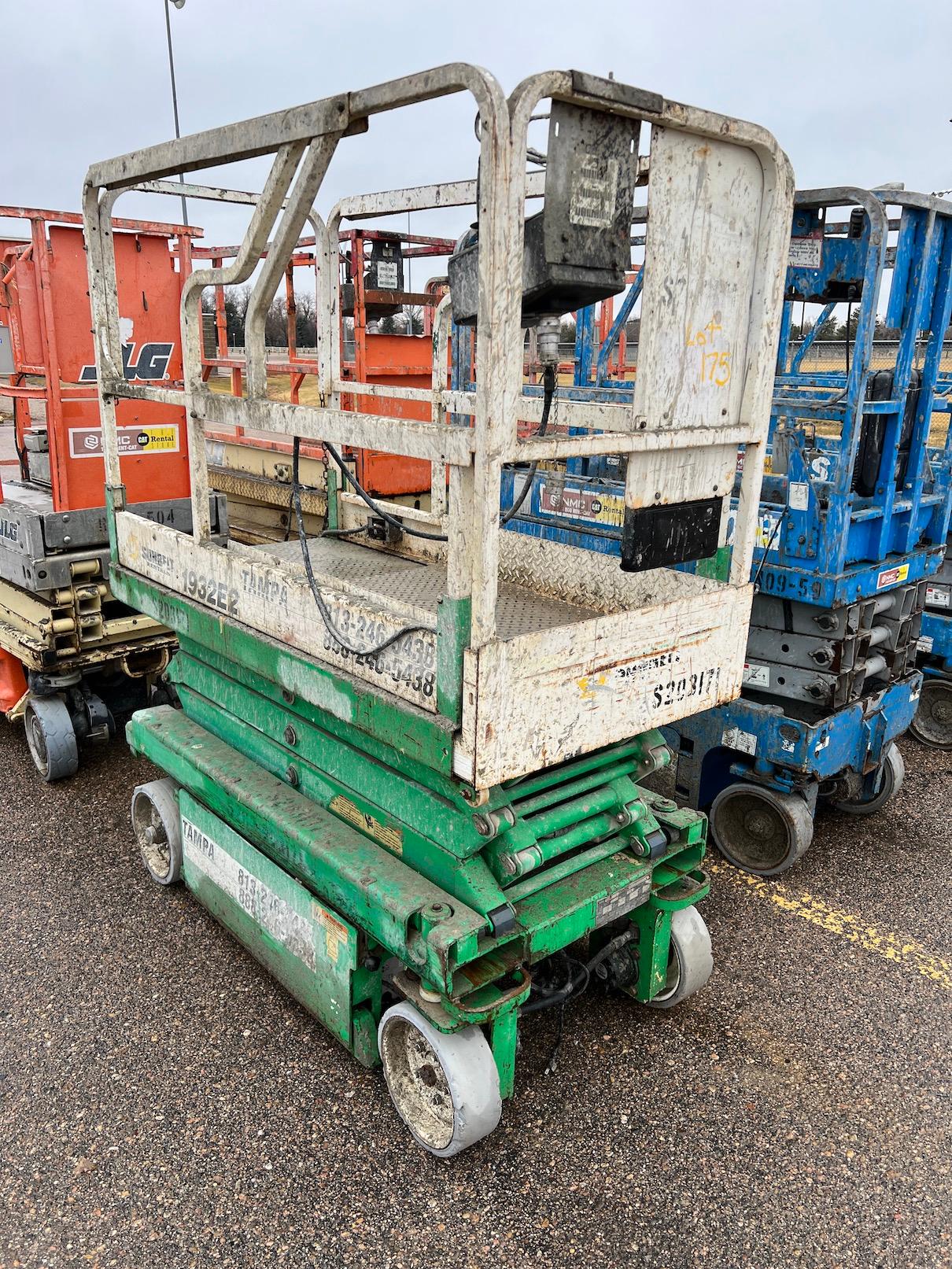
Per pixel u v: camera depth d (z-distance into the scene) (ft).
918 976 11.09
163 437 16.31
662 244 6.48
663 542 7.28
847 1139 8.57
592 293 6.20
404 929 7.57
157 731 11.76
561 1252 7.36
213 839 10.78
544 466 19.25
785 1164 8.28
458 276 6.03
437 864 7.91
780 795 13.05
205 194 12.03
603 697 7.32
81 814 14.69
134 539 11.58
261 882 9.88
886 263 17.79
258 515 20.74
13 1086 9.05
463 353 18.54
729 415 7.60
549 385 6.87
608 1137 8.54
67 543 14.11
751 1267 7.27
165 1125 8.59
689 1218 7.70
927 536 14.29
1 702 16.06
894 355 18.37
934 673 18.44
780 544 12.53
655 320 6.61
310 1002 9.45
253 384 8.45
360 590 9.42
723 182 6.78
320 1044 9.70
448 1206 7.76
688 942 9.77
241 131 7.52
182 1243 7.39
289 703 9.67
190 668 11.72
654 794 9.97
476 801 6.79
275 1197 7.83
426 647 6.88
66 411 15.01
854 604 12.59
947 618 17.92
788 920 12.27
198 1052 9.55
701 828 9.36
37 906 12.17
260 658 9.31
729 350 7.36
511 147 5.29
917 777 17.26
